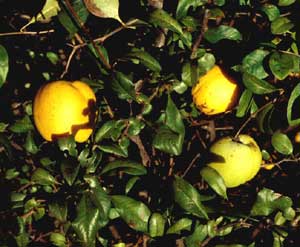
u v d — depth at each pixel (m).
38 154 0.97
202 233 0.92
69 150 0.89
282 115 0.94
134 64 0.92
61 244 0.96
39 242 1.02
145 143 0.98
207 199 0.91
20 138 1.02
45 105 0.89
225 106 0.94
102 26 0.91
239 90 0.93
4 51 0.83
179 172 1.01
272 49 0.88
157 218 0.90
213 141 0.98
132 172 0.90
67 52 0.97
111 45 0.93
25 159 1.01
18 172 0.98
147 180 0.95
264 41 0.91
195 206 0.89
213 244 1.05
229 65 0.93
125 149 0.91
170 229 0.92
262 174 1.06
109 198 0.88
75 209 0.88
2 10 0.97
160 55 0.91
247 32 0.92
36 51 1.00
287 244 1.03
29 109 0.97
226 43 0.92
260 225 0.98
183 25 0.89
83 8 0.85
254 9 0.92
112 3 0.81
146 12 0.88
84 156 0.89
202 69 0.89
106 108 0.94
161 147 0.88
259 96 0.94
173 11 0.92
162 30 0.90
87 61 0.95
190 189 0.89
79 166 0.87
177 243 0.95
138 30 0.93
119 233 1.06
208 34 0.89
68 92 0.89
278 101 0.94
